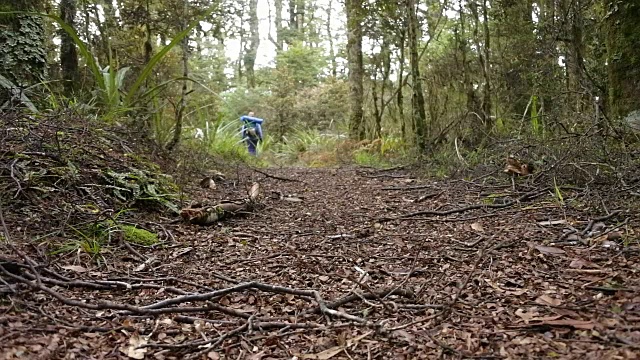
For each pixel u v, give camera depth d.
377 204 4.37
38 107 4.49
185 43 5.82
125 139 4.43
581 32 5.48
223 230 3.35
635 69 4.53
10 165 3.03
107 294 2.13
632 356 1.45
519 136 5.27
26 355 1.51
